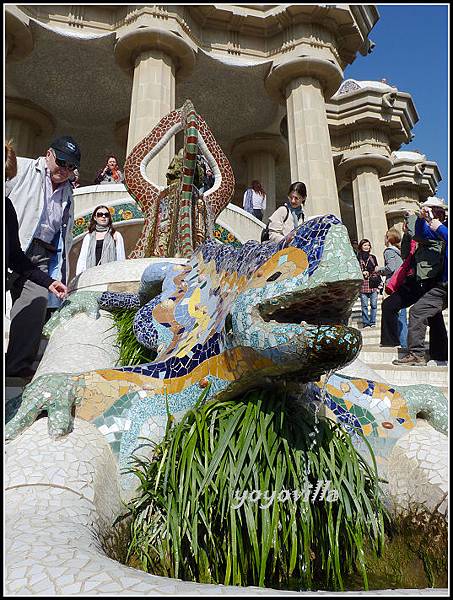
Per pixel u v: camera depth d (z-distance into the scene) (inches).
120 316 165.2
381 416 109.4
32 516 68.1
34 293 156.3
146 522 83.0
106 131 800.9
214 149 245.4
